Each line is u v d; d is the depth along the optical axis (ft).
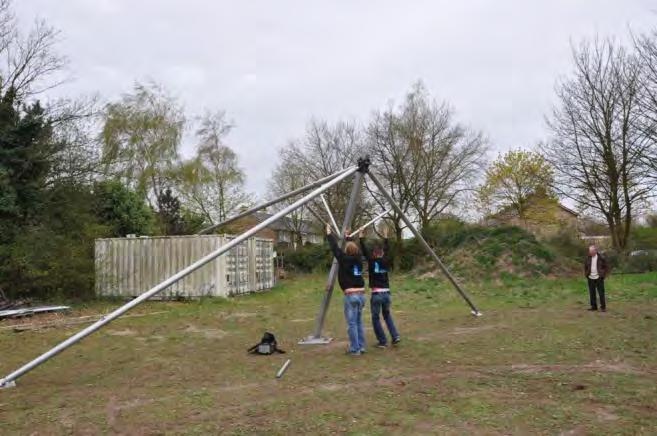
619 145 82.79
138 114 100.58
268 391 19.69
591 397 17.92
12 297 53.16
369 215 114.11
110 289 59.93
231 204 119.24
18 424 16.26
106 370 24.06
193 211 114.52
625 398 17.80
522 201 120.47
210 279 58.13
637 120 76.54
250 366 24.29
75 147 63.05
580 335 30.19
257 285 69.41
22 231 54.80
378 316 27.89
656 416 15.93
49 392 20.13
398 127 107.86
